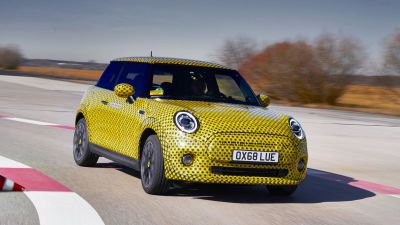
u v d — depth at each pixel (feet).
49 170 25.59
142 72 24.20
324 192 24.88
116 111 24.29
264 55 133.18
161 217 17.88
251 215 19.03
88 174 25.16
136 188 22.50
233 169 20.35
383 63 128.88
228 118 20.85
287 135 20.98
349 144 48.16
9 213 17.31
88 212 17.98
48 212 17.67
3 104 66.95
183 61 24.79
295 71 129.70
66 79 174.60
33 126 44.88
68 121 51.96
